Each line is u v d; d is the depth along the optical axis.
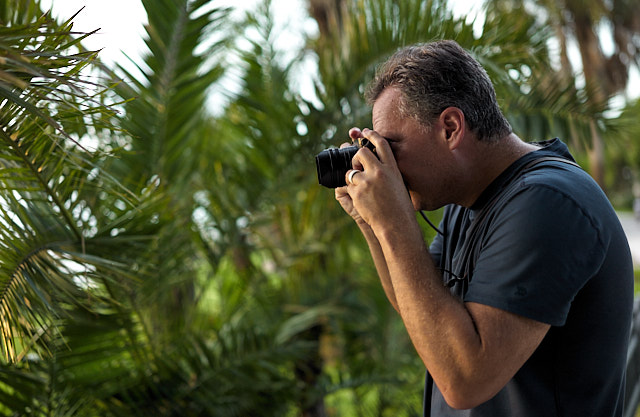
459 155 0.99
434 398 1.18
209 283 2.67
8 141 1.34
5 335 1.44
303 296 3.05
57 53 0.98
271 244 2.91
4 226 1.45
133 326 2.07
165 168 2.45
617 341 0.93
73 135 1.89
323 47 2.81
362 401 3.29
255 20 3.07
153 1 2.16
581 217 0.85
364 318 3.10
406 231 0.94
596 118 2.50
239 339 2.49
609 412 0.96
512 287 0.84
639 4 9.91
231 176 2.78
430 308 0.88
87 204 1.86
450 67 0.97
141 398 2.17
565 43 8.80
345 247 2.96
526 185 0.89
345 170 1.08
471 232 1.03
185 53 2.29
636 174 18.55
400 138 1.00
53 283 1.55
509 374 0.85
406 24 2.38
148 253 1.98
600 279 0.90
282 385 2.58
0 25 0.96
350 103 2.58
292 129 2.66
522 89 2.48
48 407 1.87
